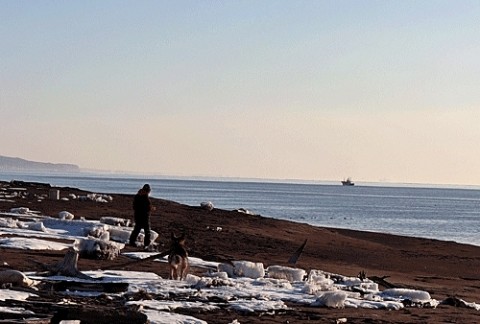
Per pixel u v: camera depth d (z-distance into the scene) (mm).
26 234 37250
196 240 45375
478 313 24594
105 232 39156
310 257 44312
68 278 24703
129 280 25828
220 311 21547
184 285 25469
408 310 24312
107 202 67812
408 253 53969
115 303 21172
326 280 28828
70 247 31766
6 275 22219
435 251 58375
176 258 26938
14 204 58281
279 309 22391
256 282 27438
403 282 35156
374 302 24906
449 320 22703
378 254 50750
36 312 18047
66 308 16969
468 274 44812
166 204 67312
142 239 40000
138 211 38062
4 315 17516
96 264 29875
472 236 99375
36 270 26172
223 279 26531
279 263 38062
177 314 20156
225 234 49781
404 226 116938
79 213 55656
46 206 58781
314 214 140500
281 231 56625
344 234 72625
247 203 181125
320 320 21203
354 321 21500
